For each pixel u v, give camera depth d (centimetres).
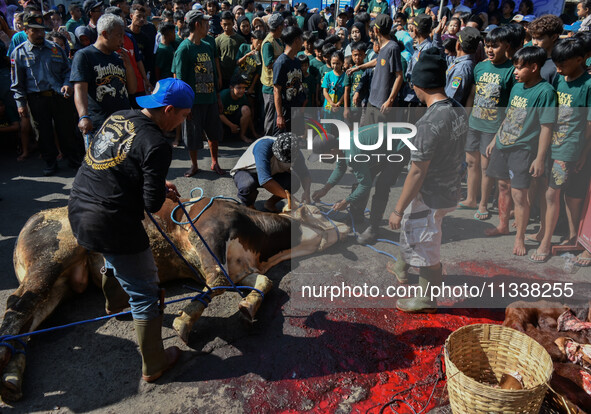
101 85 448
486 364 278
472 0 973
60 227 332
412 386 286
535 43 466
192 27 557
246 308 316
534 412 229
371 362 305
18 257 333
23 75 568
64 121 602
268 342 321
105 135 254
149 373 280
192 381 286
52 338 316
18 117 676
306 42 813
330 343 321
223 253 348
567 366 277
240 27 884
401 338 329
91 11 689
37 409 262
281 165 458
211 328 332
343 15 1009
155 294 272
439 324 343
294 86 586
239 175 463
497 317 350
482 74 461
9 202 524
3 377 262
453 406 245
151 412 263
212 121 602
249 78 791
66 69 586
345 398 278
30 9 568
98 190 251
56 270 319
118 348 310
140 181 251
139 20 752
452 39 607
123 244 254
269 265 399
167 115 263
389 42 556
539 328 320
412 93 641
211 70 580
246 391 280
